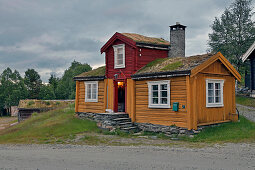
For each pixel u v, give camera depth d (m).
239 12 32.44
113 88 18.05
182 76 13.32
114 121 15.49
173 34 19.70
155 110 14.76
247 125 13.51
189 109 12.72
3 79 72.12
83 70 66.44
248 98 25.20
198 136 12.37
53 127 16.64
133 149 10.16
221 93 14.79
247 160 7.64
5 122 43.28
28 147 11.70
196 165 7.27
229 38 32.31
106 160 8.30
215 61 14.51
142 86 15.60
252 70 25.09
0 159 9.19
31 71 73.38
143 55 17.81
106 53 18.95
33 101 34.03
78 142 12.50
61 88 69.50
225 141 10.95
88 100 19.69
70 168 7.52
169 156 8.58
